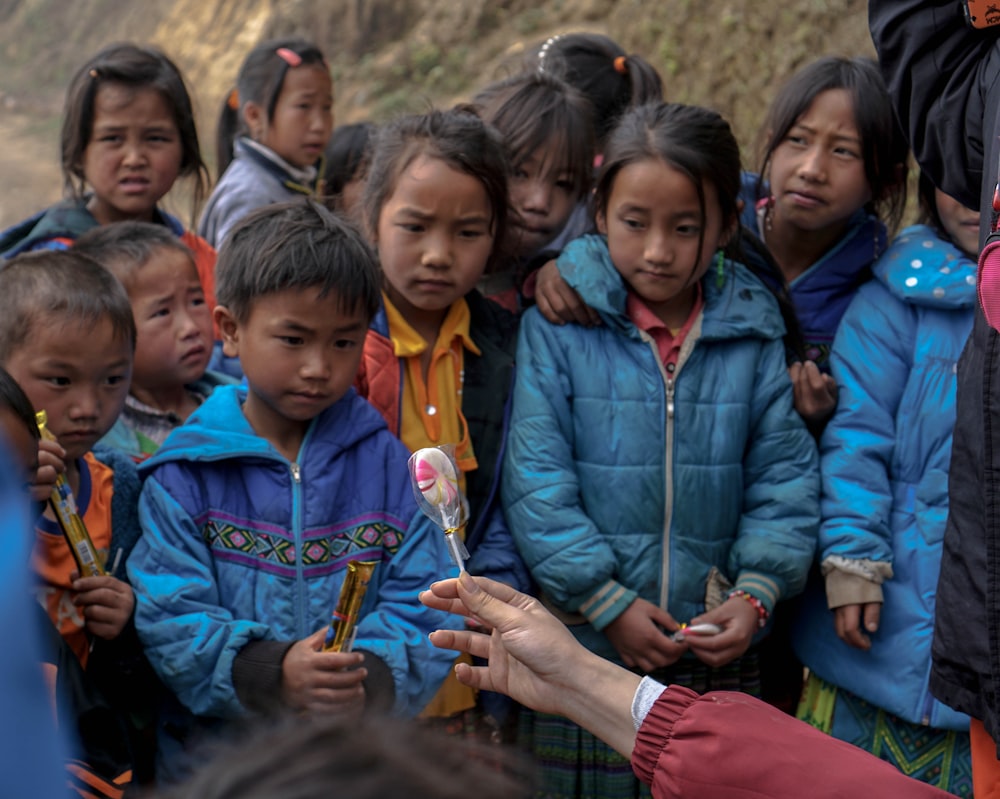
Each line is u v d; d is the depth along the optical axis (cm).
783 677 296
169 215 346
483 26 1330
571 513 251
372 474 236
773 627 291
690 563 258
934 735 265
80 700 187
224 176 440
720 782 123
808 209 284
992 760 175
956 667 173
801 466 268
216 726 221
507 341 273
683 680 258
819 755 122
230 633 214
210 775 55
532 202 292
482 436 260
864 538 261
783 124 287
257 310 223
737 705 131
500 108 297
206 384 293
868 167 281
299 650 206
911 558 263
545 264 280
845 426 272
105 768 188
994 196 159
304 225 227
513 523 255
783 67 877
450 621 229
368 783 53
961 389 176
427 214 245
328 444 233
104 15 1966
